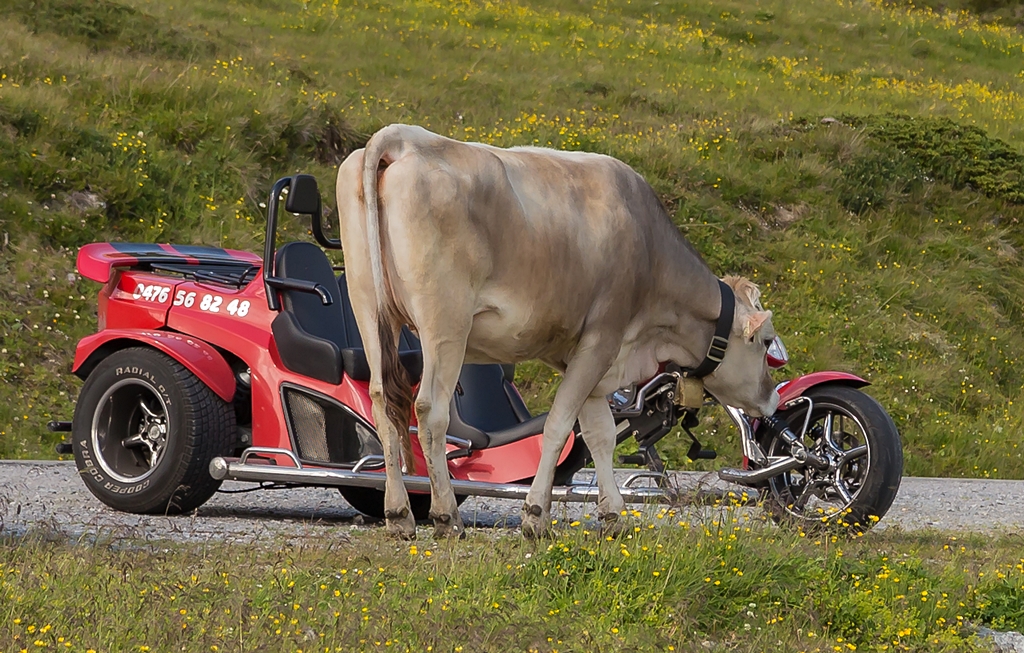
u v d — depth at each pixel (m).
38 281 24.22
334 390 13.60
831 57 61.41
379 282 11.15
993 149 40.22
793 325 29.20
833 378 13.97
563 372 12.70
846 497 13.58
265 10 48.56
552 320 11.70
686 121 42.53
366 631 8.16
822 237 34.03
